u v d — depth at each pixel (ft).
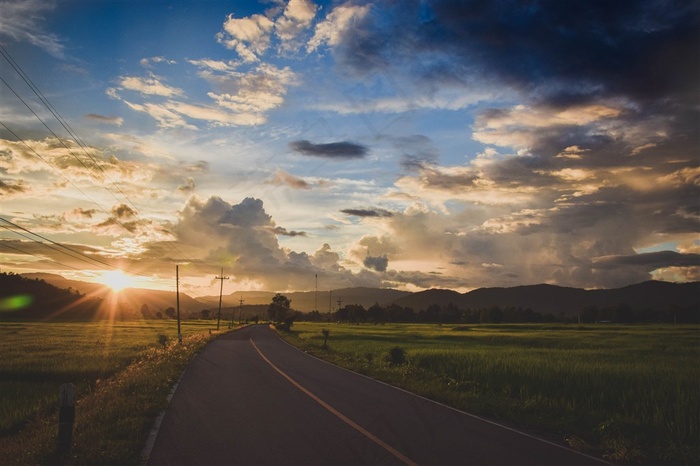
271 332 252.01
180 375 62.69
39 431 30.48
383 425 33.17
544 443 29.40
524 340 157.89
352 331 255.70
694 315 634.84
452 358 78.64
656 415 36.70
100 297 588.50
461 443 28.66
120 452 24.38
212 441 28.32
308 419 34.96
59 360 85.15
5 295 483.51
